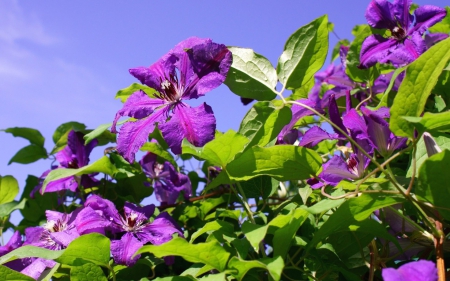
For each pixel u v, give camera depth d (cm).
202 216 65
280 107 46
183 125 45
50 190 66
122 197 67
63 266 52
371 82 63
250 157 43
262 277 46
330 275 49
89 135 59
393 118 38
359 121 45
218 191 67
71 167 68
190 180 76
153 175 71
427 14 54
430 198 38
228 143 44
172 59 49
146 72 50
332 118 46
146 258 54
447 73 53
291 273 49
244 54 54
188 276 41
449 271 42
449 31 66
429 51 36
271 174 45
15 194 79
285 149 43
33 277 51
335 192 45
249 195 58
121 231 54
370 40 57
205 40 47
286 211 48
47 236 59
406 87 37
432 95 58
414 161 38
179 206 67
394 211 44
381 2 57
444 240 44
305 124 67
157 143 65
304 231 48
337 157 45
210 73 47
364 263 49
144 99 51
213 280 37
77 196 75
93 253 46
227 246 45
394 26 56
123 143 48
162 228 54
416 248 48
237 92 53
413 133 38
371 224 42
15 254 44
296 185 68
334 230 42
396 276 30
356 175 45
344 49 69
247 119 48
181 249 38
